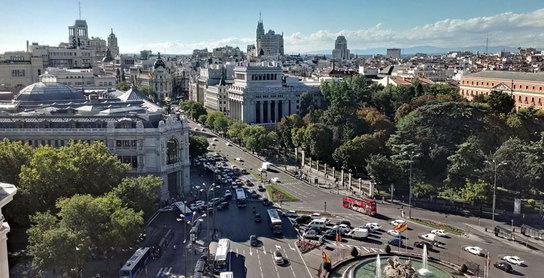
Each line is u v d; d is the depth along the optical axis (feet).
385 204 627.05
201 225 545.85
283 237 510.58
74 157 523.70
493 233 520.42
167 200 636.48
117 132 631.56
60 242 371.97
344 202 613.93
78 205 411.54
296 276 413.18
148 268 428.97
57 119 650.02
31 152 540.52
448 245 484.33
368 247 478.18
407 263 395.75
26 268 425.28
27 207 469.98
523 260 447.42
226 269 423.64
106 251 441.68
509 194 631.97
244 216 579.48
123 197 487.20
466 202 615.57
